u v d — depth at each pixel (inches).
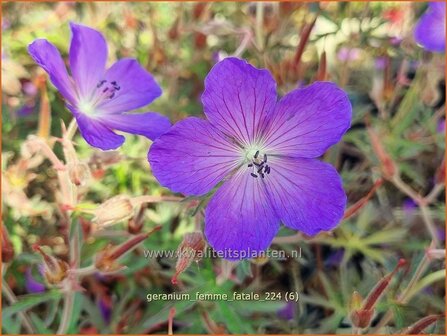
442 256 4.2
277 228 3.4
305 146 3.3
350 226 5.1
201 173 3.3
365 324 4.0
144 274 5.5
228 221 3.3
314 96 3.2
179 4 7.1
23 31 6.8
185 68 6.8
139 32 7.1
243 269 4.1
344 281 5.0
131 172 5.7
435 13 5.5
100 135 3.6
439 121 6.3
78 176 4.1
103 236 5.0
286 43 6.4
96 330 5.1
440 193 6.2
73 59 3.9
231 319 4.4
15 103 6.2
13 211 5.5
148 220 5.3
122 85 4.3
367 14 6.5
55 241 5.6
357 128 6.2
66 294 4.5
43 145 4.1
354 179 5.8
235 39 6.9
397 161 5.9
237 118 3.3
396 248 5.6
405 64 6.1
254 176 3.4
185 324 5.0
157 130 3.9
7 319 4.8
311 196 3.4
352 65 6.6
